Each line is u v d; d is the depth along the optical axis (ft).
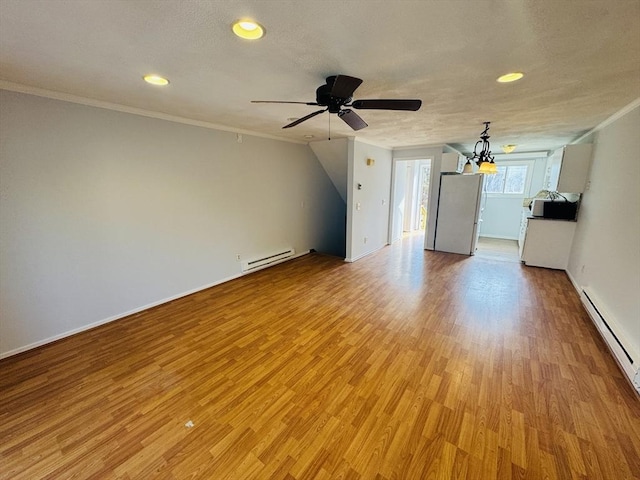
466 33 4.60
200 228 12.57
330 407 6.24
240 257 14.66
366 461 5.02
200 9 3.99
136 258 10.53
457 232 19.30
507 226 25.14
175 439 5.48
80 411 6.13
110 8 3.97
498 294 12.41
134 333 9.28
